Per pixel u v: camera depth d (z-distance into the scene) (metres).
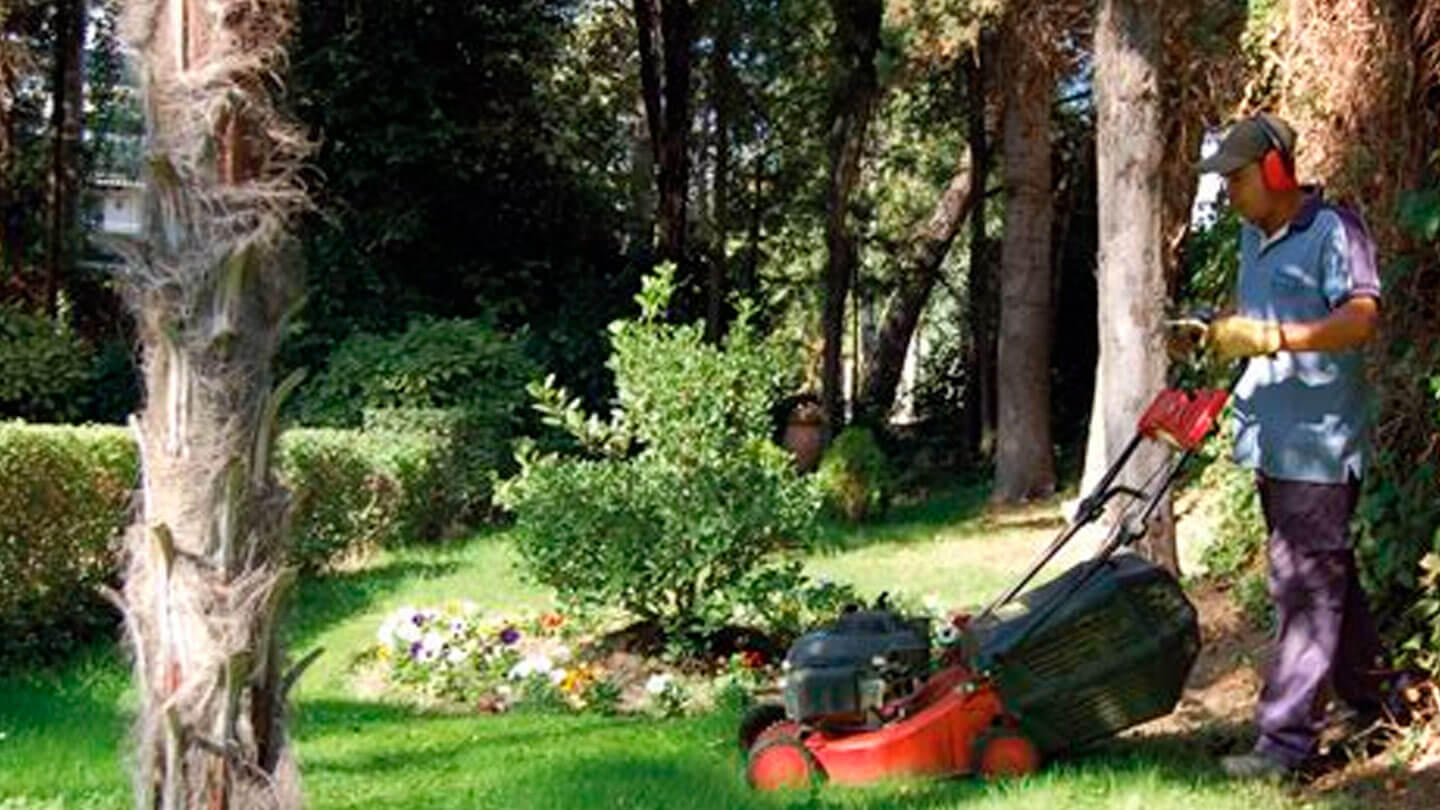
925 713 6.18
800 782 6.08
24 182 21.05
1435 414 6.27
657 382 10.01
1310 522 5.77
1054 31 17.31
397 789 6.33
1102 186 9.18
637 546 9.62
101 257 3.90
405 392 18.08
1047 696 6.08
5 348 18.28
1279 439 5.80
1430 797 5.46
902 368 28.38
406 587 12.73
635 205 24.88
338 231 21.34
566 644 10.05
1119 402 8.98
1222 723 6.92
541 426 19.09
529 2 22.69
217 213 3.40
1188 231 11.71
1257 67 8.87
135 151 3.50
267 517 3.49
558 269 22.91
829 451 18.17
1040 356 19.31
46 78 20.94
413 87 21.44
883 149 27.83
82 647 9.98
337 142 21.41
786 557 10.41
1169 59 11.32
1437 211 6.16
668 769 6.48
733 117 25.78
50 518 9.57
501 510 18.02
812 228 27.83
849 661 6.26
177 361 3.41
